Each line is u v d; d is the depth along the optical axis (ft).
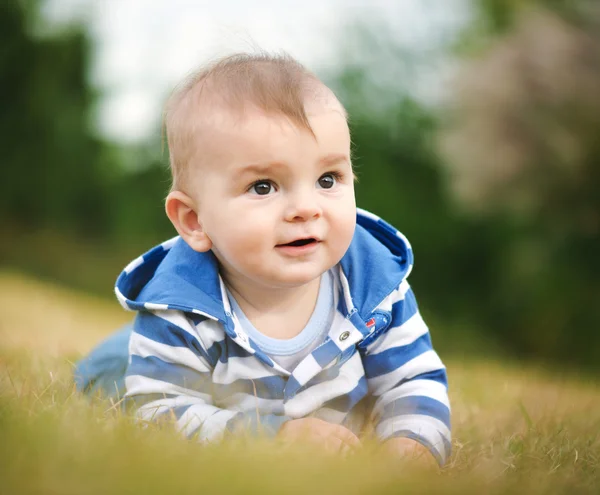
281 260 6.98
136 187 65.62
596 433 8.24
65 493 4.44
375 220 8.51
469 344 55.16
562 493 5.65
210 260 7.57
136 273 8.27
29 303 26.89
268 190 6.98
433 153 59.82
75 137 61.77
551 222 48.34
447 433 7.36
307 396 7.41
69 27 60.80
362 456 5.88
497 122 46.09
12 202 61.46
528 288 52.85
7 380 8.33
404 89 61.98
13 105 60.44
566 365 49.73
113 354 8.91
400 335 7.79
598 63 45.16
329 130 7.06
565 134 44.55
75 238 63.41
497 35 53.31
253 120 6.88
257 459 5.21
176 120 7.48
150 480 4.58
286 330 7.55
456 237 61.36
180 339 7.32
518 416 9.34
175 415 6.93
